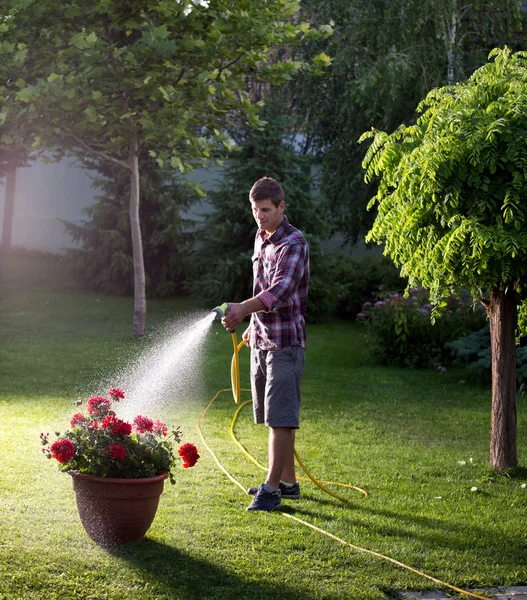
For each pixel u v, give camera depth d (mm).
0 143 11547
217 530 4035
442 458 5930
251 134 15531
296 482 4820
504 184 4828
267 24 11133
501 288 5055
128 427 3705
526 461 5871
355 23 15922
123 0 10734
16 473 4863
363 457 5883
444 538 4113
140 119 10781
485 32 16062
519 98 4828
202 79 10383
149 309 15734
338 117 17016
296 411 4578
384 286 14695
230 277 15312
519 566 3748
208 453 5711
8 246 21172
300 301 4684
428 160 4840
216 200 15617
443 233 5074
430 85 15641
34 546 3650
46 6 10805
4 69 10180
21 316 13711
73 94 10062
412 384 9359
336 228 17828
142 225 17203
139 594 3215
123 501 3643
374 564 3680
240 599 3223
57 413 6820
